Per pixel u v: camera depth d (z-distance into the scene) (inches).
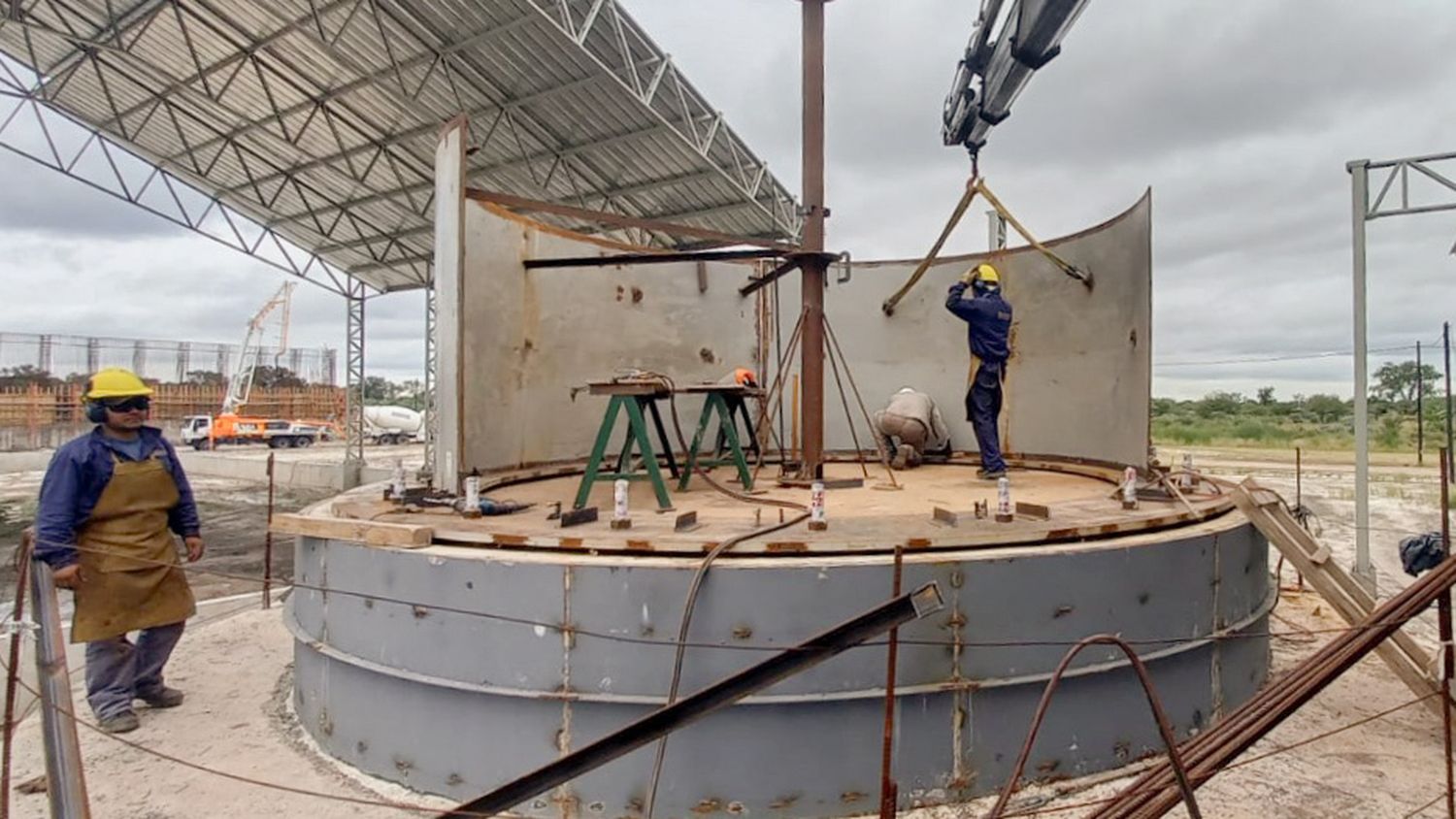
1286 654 230.4
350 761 161.6
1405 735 174.1
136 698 191.8
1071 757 150.0
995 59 286.4
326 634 165.8
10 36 526.6
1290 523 185.3
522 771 142.6
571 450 278.2
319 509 185.2
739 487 242.2
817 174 236.8
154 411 1715.1
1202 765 98.6
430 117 534.3
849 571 138.3
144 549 179.9
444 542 154.9
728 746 137.7
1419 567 223.3
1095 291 279.1
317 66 501.0
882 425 312.8
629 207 606.2
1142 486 222.1
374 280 839.7
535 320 260.4
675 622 137.7
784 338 347.3
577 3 411.8
